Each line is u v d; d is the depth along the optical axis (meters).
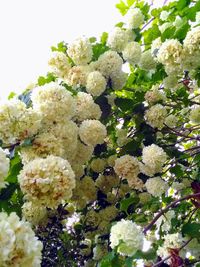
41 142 2.01
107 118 2.79
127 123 2.88
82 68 2.61
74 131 2.17
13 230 1.21
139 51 2.69
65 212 2.65
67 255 2.70
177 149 2.71
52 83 2.18
